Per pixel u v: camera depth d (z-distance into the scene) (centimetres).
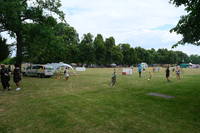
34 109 833
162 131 593
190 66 10662
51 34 2731
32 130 587
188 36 1029
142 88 1546
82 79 2431
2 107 865
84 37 8338
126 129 607
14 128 602
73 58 7050
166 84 1836
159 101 1025
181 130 603
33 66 2802
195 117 738
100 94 1244
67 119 697
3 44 3691
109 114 768
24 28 2497
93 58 8281
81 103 960
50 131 581
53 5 2859
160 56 14350
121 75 3275
